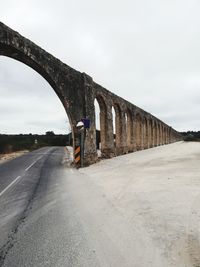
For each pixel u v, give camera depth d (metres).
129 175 10.55
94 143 17.69
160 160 16.89
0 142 42.00
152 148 38.94
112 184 8.65
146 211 5.27
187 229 4.16
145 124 38.09
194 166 12.45
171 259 3.23
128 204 5.93
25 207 6.04
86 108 16.91
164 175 9.89
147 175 10.19
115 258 3.34
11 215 5.40
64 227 4.59
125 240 3.91
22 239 4.07
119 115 25.12
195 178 8.77
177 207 5.38
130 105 28.50
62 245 3.81
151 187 7.62
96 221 4.87
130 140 28.66
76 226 4.62
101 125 21.09
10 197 7.14
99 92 19.44
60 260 3.34
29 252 3.59
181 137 112.81
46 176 11.50
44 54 13.98
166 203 5.74
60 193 7.54
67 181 9.82
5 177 11.28
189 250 3.44
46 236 4.18
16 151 40.09
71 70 16.14
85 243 3.86
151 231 4.18
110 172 11.96
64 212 5.53
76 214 5.36
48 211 5.64
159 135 50.47
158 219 4.73
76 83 16.50
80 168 14.71
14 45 11.97
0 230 4.51
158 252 3.44
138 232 4.19
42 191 7.95
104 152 20.91
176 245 3.61
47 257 3.43
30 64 13.77
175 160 16.33
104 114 21.02
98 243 3.85
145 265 3.12
